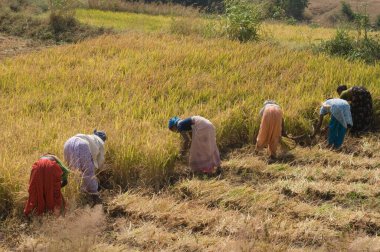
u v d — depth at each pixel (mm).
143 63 13922
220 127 9672
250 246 6207
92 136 7867
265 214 7305
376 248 6168
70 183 7523
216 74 12867
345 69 12883
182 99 11227
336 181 8391
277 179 8531
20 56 15398
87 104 10992
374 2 48312
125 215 7469
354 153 9680
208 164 8633
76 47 15898
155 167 8391
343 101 9633
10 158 7930
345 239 6578
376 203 7688
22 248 6527
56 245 6148
